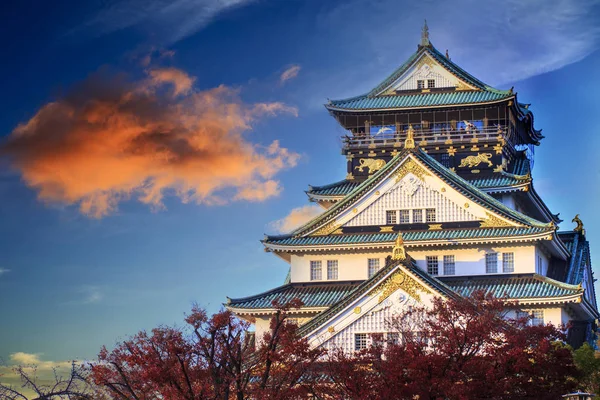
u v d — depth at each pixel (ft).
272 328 230.07
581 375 229.25
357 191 319.27
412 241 307.37
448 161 353.31
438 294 265.95
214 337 219.00
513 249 304.50
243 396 222.07
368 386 223.10
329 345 270.05
